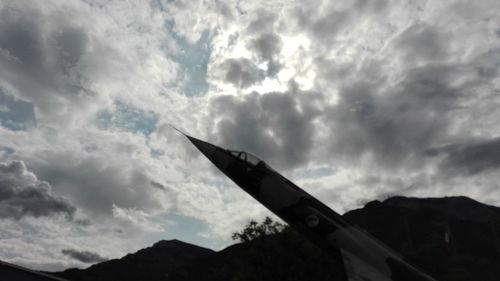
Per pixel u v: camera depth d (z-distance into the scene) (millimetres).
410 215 87812
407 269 12617
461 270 57031
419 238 77000
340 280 33344
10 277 10758
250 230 37094
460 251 71375
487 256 70125
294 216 14727
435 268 54031
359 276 12281
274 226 37531
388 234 83000
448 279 52406
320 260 33906
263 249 35531
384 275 12562
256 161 16672
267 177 15945
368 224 91500
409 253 60781
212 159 17516
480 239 76875
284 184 15680
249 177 16188
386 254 13133
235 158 16984
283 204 15023
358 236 13773
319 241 14281
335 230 13914
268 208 15633
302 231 14602
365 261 12977
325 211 14695
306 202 14961
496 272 61250
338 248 13586
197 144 18406
